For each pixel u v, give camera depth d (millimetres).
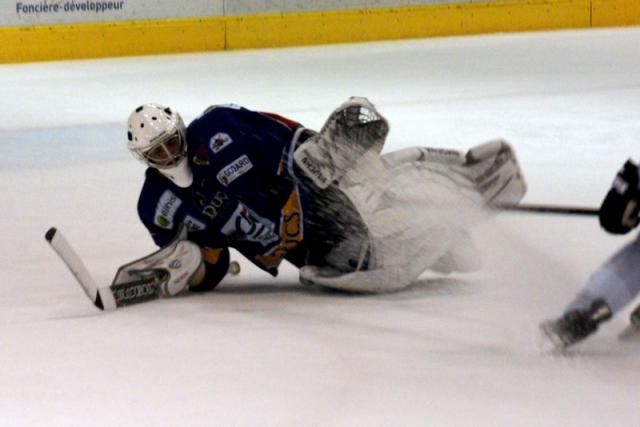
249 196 11672
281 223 11898
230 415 7816
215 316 10930
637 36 49594
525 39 49750
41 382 8789
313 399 8125
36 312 11461
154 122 11258
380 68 40188
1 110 32031
